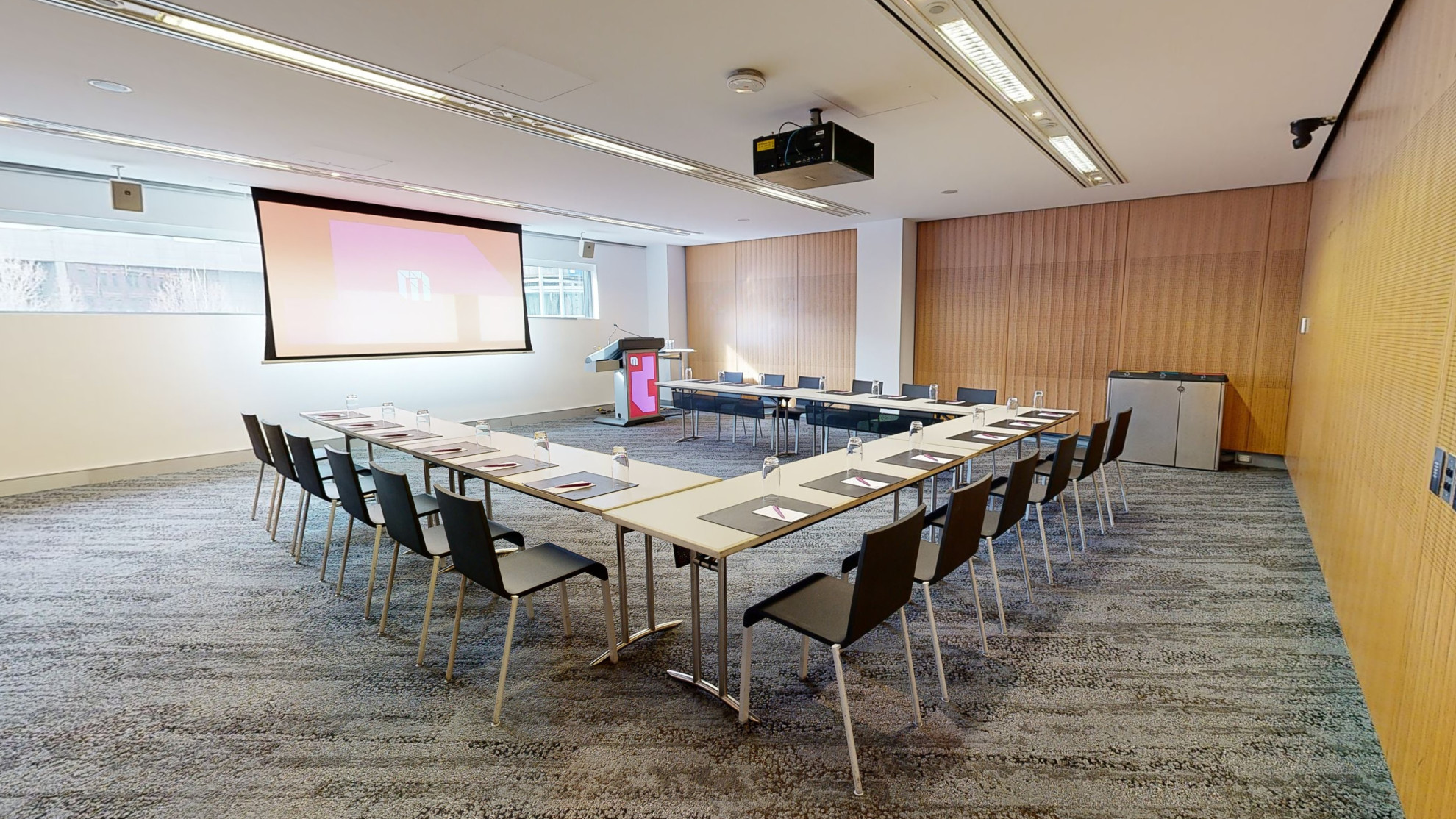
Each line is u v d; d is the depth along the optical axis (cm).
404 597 355
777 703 254
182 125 416
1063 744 228
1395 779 198
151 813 199
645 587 366
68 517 498
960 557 261
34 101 371
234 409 678
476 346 815
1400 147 255
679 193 645
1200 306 658
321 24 277
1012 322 779
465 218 795
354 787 209
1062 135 443
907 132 436
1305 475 474
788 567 397
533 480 307
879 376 852
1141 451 659
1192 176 570
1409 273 230
